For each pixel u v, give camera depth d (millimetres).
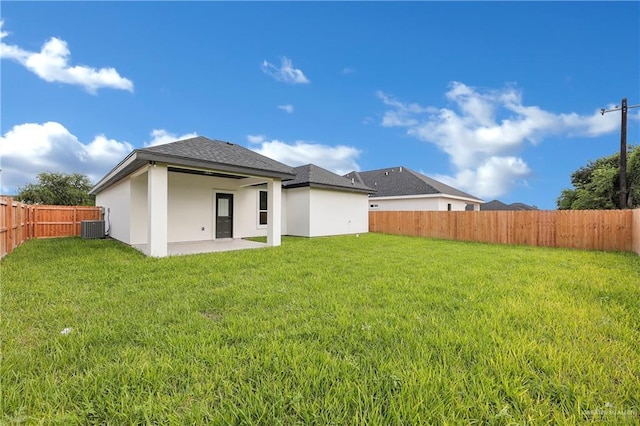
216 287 4477
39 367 2199
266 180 10117
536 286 4523
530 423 1626
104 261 6371
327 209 14609
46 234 12320
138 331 2832
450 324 2990
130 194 9352
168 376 2070
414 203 19844
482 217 12320
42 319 3133
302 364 2219
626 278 5082
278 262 6547
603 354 2363
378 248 9312
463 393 1877
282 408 1732
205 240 11258
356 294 4078
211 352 2393
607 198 13312
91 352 2422
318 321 3102
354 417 1656
